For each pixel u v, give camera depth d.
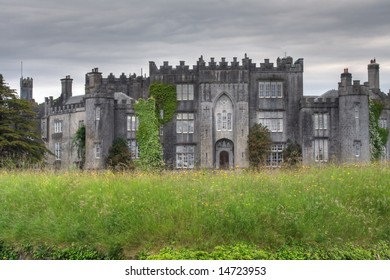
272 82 73.06
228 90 72.69
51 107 81.06
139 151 70.06
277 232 16.92
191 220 17.11
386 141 74.56
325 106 71.50
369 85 75.81
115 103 71.56
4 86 63.06
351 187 20.62
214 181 21.42
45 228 17.36
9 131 61.88
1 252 16.98
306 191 19.97
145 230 16.89
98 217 17.58
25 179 23.06
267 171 25.23
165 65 72.69
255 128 71.25
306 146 71.12
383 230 17.67
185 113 72.50
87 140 70.25
